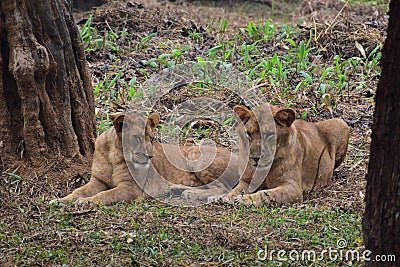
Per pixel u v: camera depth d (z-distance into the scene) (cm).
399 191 659
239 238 873
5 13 1041
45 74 1068
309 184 1151
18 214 964
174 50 1638
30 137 1078
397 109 651
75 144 1122
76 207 991
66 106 1111
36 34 1069
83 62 1162
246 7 2670
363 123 1461
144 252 838
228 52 1691
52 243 866
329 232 910
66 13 1132
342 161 1244
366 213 698
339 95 1582
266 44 1889
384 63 657
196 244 861
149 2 2384
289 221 945
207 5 2694
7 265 806
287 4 2714
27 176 1068
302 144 1127
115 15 2000
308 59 1767
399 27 640
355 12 2406
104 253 836
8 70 1068
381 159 670
